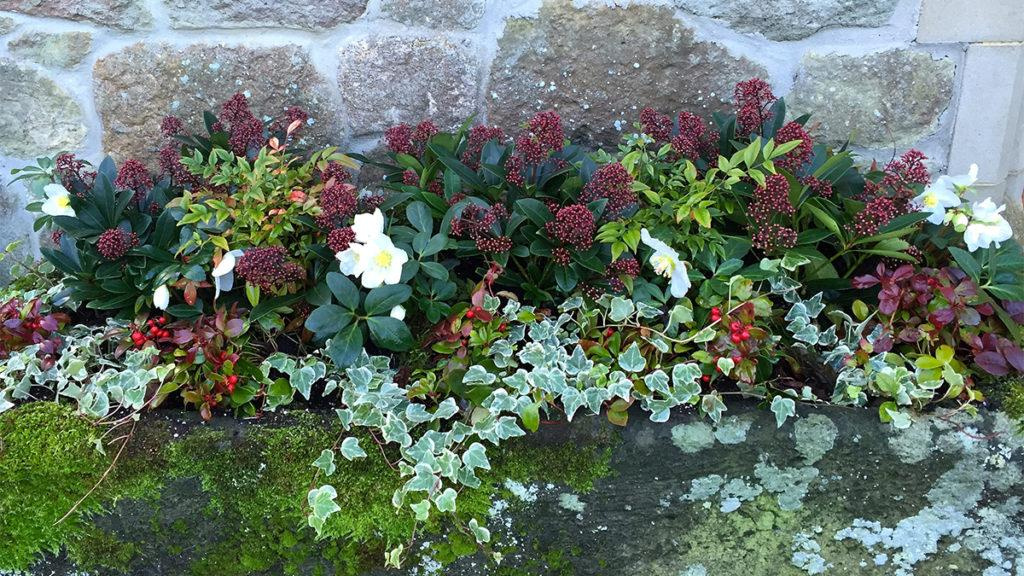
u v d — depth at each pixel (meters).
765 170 1.57
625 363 1.39
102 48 1.87
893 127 1.85
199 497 1.38
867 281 1.44
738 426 1.35
